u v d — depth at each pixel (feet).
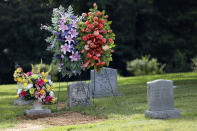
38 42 114.32
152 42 125.80
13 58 115.85
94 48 40.63
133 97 49.32
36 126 34.14
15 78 41.52
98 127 31.40
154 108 33.12
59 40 40.70
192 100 41.63
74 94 45.09
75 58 40.68
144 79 74.08
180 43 125.18
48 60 99.81
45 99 40.83
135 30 128.06
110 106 43.21
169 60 123.95
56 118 37.96
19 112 42.42
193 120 30.86
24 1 118.93
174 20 128.98
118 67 125.08
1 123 36.29
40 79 40.42
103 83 53.21
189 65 118.21
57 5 66.08
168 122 30.58
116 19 121.08
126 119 34.35
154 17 130.72
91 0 96.53
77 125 32.91
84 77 110.32
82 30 40.78
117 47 118.73
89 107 43.45
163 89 33.19
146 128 28.71
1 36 115.65
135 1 128.36
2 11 116.88
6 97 57.82
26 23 114.83
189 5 131.23
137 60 104.88
